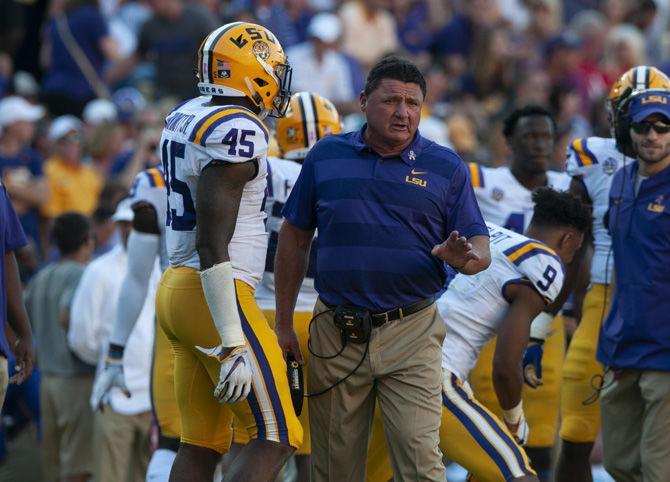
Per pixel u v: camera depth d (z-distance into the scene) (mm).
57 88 42531
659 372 19828
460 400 18172
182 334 16484
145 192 21453
